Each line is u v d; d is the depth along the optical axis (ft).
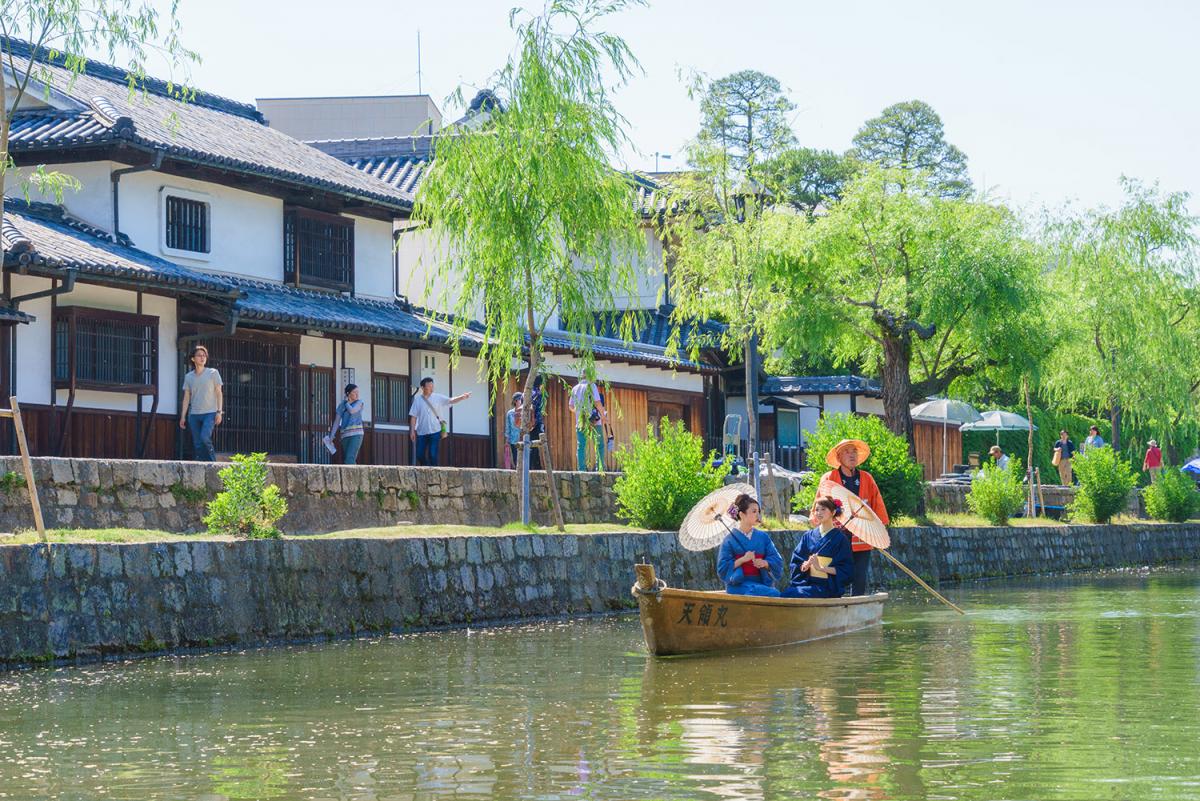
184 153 79.92
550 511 75.72
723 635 45.91
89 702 35.19
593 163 67.05
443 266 70.18
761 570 50.08
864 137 209.67
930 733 29.35
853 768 25.71
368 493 65.57
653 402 123.65
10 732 30.78
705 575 73.36
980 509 108.78
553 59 66.28
